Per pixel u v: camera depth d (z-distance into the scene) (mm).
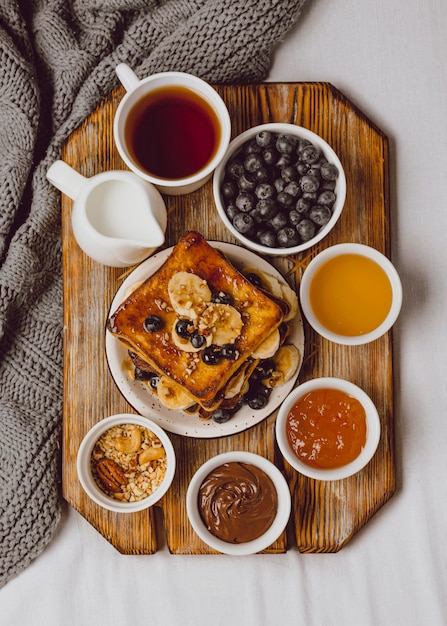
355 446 945
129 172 933
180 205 985
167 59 1000
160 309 911
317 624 1015
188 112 947
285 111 992
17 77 1000
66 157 989
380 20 1023
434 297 1018
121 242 905
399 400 1018
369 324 949
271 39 998
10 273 1000
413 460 1016
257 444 978
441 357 1017
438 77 1021
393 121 1020
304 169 933
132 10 1029
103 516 984
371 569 1018
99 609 1020
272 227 942
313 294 950
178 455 979
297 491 980
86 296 982
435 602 1010
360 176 992
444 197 1018
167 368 907
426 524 1015
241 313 911
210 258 918
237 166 940
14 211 1009
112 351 954
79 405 980
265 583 1020
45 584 1022
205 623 1016
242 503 948
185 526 982
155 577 1021
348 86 1021
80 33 1040
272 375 947
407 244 1020
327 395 944
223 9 981
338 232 988
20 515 1000
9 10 1013
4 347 1022
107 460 969
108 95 992
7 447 1002
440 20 1023
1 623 1019
